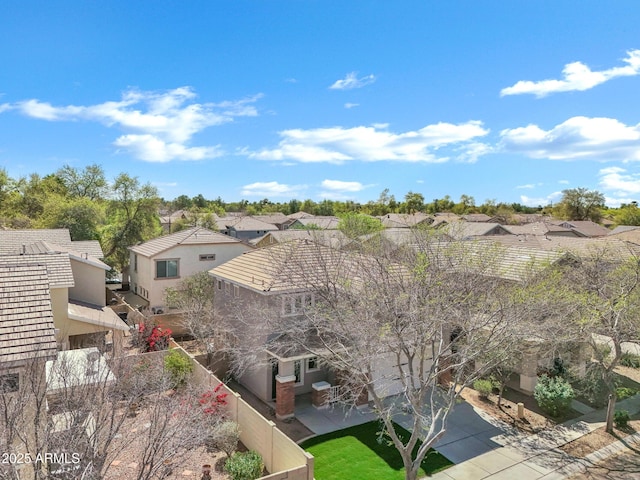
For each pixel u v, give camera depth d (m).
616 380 19.89
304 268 17.70
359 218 39.44
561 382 17.58
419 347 11.55
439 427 15.97
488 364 11.76
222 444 12.96
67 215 42.50
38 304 11.13
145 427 12.29
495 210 121.69
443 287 12.47
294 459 11.56
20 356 9.40
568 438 15.28
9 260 20.23
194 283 28.23
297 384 18.58
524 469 13.30
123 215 42.84
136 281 34.06
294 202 127.69
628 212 87.94
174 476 12.05
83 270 25.97
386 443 14.68
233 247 33.12
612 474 13.02
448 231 18.39
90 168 56.66
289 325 16.98
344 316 12.87
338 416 16.77
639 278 15.59
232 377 20.56
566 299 13.09
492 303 12.31
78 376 9.34
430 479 12.68
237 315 19.33
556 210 106.69
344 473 12.87
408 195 119.31
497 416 16.92
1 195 54.44
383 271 13.59
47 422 7.84
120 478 10.74
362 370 11.98
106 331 20.77
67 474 7.13
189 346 24.75
